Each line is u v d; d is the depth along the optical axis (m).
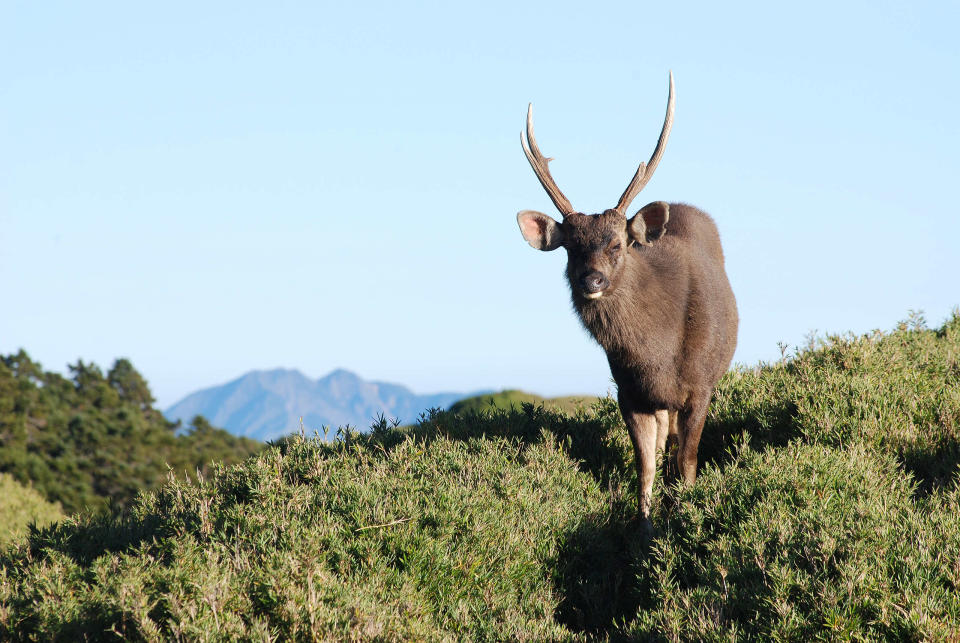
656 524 19.31
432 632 15.23
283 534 17.11
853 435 21.44
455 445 22.66
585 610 18.16
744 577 15.91
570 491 21.05
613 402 27.08
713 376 23.02
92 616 15.41
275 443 24.12
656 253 23.14
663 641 14.92
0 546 21.61
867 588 14.62
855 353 26.44
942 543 15.95
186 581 15.52
